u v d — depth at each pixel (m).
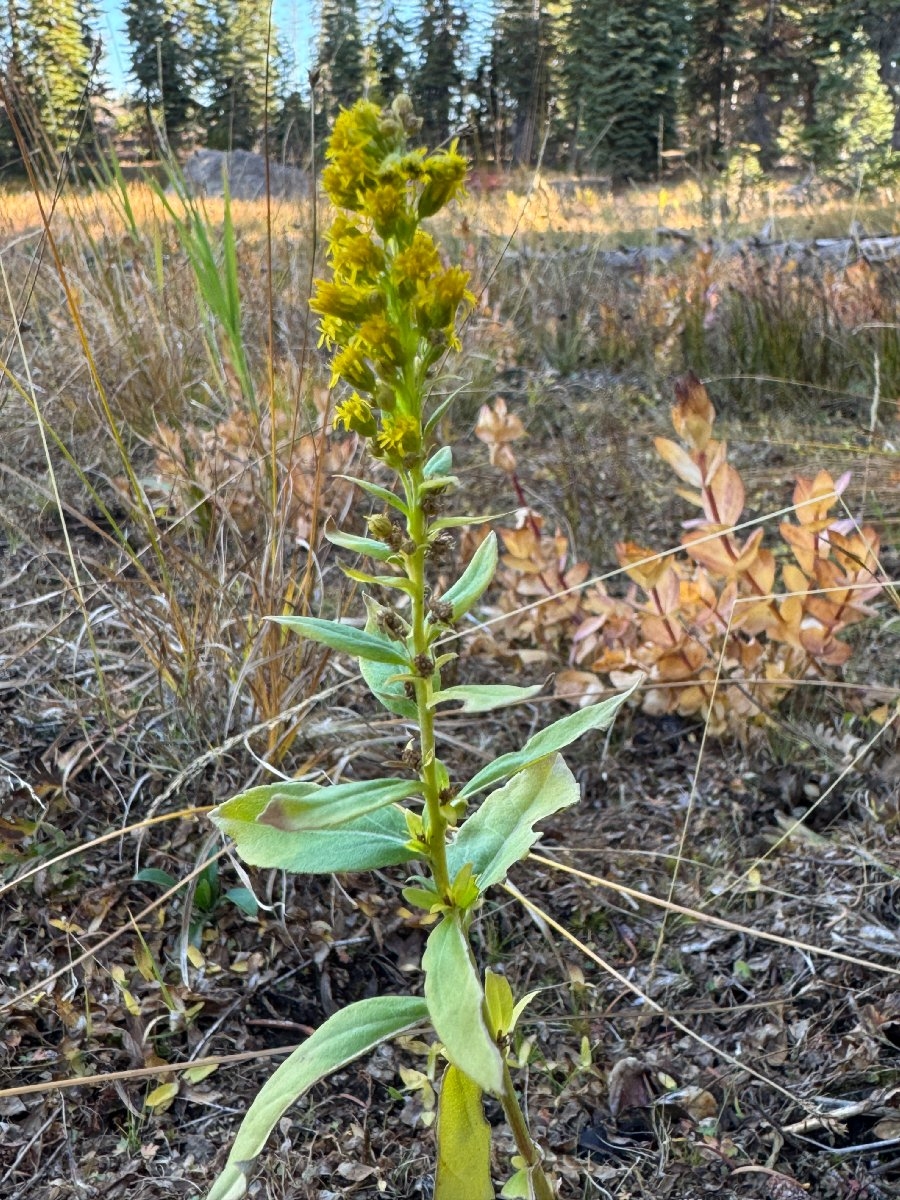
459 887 0.29
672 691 0.62
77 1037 0.41
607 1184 0.37
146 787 0.53
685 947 0.48
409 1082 0.40
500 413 0.71
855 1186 0.36
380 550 0.29
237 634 0.61
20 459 0.81
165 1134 0.38
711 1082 0.41
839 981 0.45
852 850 0.52
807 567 0.61
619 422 1.04
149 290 0.92
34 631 0.63
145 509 0.57
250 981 0.45
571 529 0.81
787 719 0.61
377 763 0.58
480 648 0.68
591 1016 0.44
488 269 1.32
